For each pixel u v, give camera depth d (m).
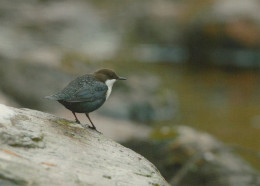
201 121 15.45
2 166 4.83
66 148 5.68
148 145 10.64
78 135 6.18
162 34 24.52
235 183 9.54
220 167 9.86
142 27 25.44
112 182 5.30
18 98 14.41
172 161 10.14
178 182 9.70
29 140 5.50
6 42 21.91
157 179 5.82
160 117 15.46
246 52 22.77
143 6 27.70
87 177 5.20
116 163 5.80
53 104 14.37
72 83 6.96
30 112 6.31
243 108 16.69
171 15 25.06
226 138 14.11
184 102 17.06
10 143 5.32
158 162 10.30
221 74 21.12
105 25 26.62
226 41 22.98
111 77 7.50
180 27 24.14
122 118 14.74
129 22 26.69
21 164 4.97
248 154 11.05
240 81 20.06
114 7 29.03
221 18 23.28
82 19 26.94
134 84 16.03
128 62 21.27
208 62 23.05
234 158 10.29
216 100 17.44
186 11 24.72
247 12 23.28
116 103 14.98
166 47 24.14
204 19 23.47
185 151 10.19
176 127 11.13
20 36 23.53
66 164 5.32
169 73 20.67
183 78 20.09
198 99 17.45
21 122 5.83
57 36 24.62
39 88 14.68
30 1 29.30
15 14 26.77
